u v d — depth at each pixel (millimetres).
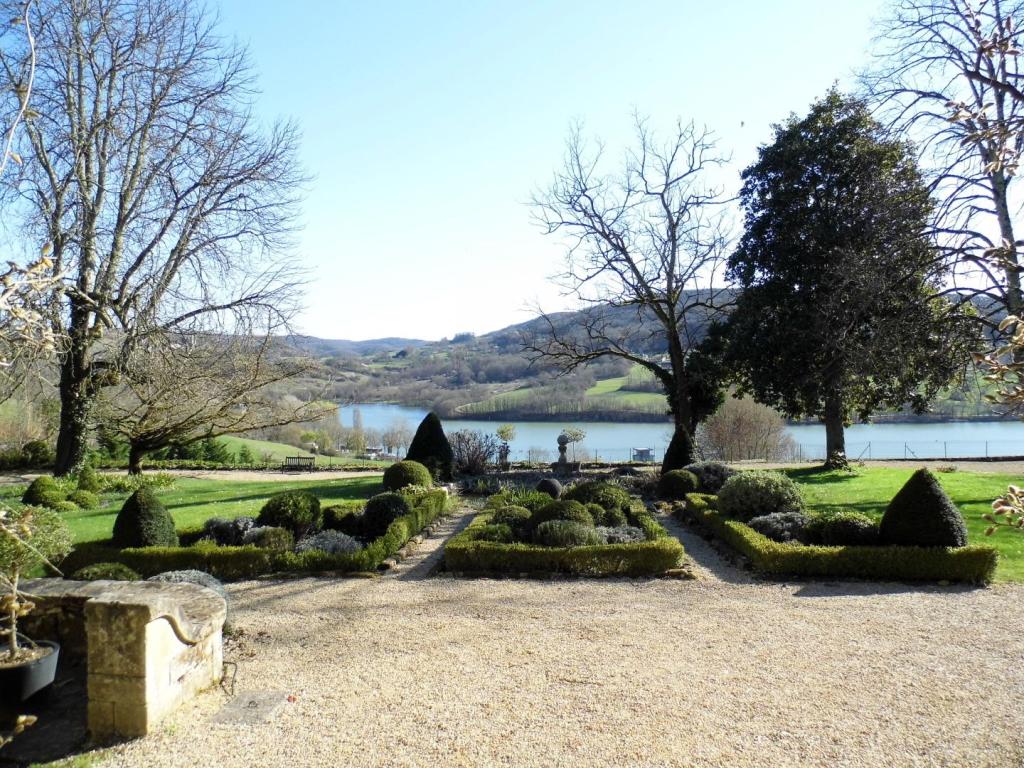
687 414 24234
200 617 5598
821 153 21422
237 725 5047
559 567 9773
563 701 5438
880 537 9977
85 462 22094
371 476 24797
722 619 7547
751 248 23266
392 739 4848
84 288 19688
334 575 9852
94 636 4902
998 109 9969
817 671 5988
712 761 4496
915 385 21047
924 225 14555
